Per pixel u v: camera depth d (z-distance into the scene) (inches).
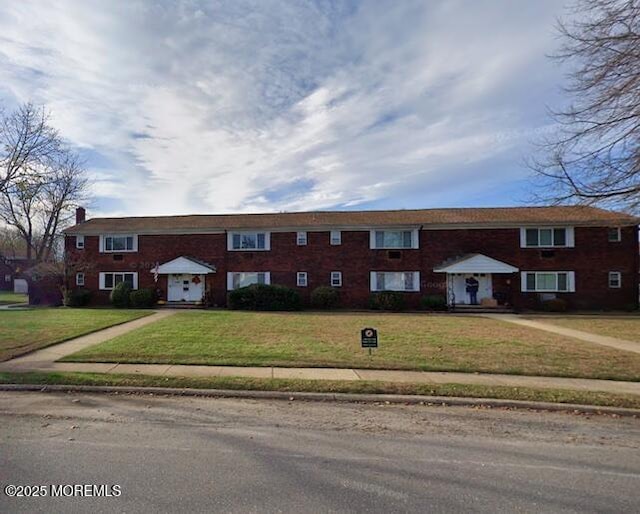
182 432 201.5
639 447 187.2
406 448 183.0
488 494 139.4
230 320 669.9
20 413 231.1
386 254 978.7
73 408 241.6
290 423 218.2
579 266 935.7
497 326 621.0
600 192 399.2
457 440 194.2
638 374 322.0
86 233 1027.9
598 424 221.5
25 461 163.9
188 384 287.3
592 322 684.1
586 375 319.9
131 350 399.5
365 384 287.3
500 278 962.1
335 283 987.3
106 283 1035.9
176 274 1027.3
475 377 314.8
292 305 919.0
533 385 291.7
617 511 128.8
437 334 529.7
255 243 1011.9
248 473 154.4
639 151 370.3
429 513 127.0
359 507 130.1
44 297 1105.4
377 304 928.9
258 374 316.8
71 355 375.6
